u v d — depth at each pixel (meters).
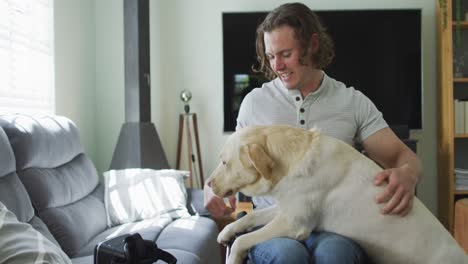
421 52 3.18
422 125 3.21
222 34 3.28
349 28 3.21
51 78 2.69
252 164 1.02
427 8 3.28
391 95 3.21
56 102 2.75
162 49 3.43
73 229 1.75
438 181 3.24
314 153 1.03
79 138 2.31
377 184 1.01
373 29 3.20
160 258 0.94
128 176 2.41
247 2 3.37
